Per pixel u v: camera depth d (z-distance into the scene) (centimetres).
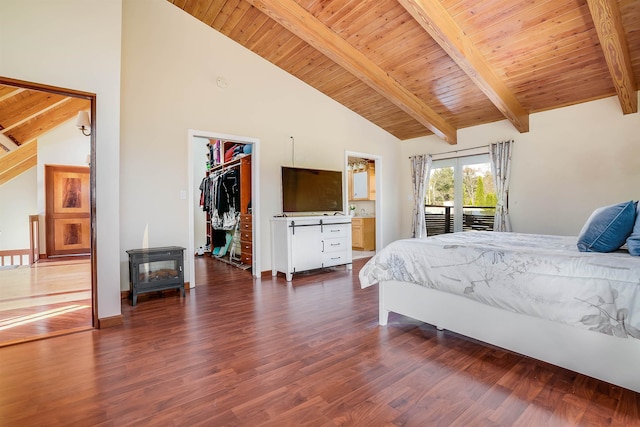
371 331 246
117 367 191
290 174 455
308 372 184
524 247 214
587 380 174
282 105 460
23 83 224
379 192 593
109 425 140
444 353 208
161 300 331
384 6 315
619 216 177
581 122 408
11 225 573
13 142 482
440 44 312
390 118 551
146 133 353
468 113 479
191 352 210
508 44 330
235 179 548
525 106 433
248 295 348
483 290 196
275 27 379
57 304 318
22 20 224
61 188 609
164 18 365
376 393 163
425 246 235
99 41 251
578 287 160
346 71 439
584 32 301
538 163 445
